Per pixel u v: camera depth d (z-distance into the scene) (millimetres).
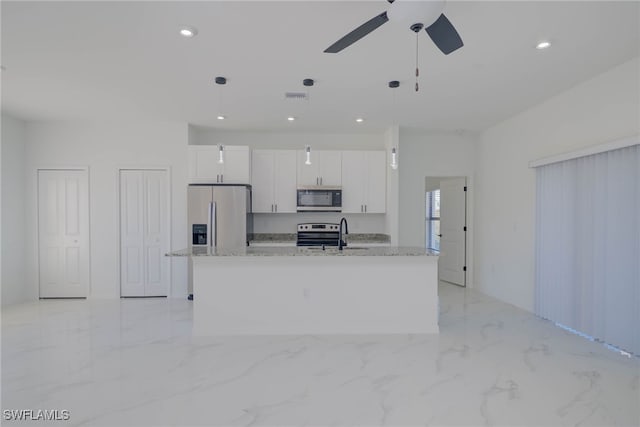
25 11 2217
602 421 2029
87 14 2262
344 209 5406
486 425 2006
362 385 2461
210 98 3902
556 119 3793
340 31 2484
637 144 2807
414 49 2744
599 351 3021
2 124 4527
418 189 5668
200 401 2254
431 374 2619
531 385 2445
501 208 4863
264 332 3500
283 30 2471
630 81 2943
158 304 4672
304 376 2596
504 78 3322
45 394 2332
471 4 2152
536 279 4082
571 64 3010
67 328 3678
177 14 2268
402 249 3721
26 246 4887
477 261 5527
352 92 3709
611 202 3051
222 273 3498
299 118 4723
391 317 3557
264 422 2037
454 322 3861
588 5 2164
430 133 5566
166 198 5059
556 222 3738
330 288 3545
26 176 4879
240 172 5070
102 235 5004
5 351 3059
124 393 2350
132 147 5004
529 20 2338
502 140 4844
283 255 3285
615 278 3018
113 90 3652
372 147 5672
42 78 3324
